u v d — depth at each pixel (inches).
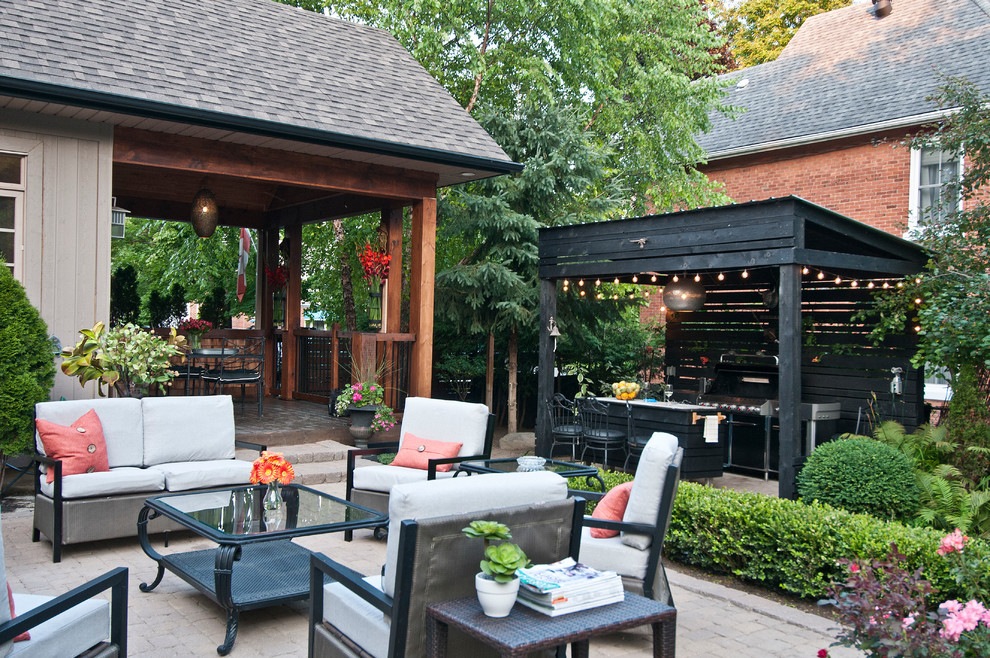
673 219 299.9
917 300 305.4
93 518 205.3
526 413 542.9
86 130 286.5
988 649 105.1
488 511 113.6
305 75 351.3
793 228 259.0
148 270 716.7
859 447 224.8
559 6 487.5
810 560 181.0
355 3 506.9
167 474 221.9
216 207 410.0
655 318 576.1
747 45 860.0
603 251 328.5
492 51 502.6
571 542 125.8
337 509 189.0
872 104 489.4
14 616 102.0
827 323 383.9
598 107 540.4
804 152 510.9
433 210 372.8
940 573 162.2
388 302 390.6
